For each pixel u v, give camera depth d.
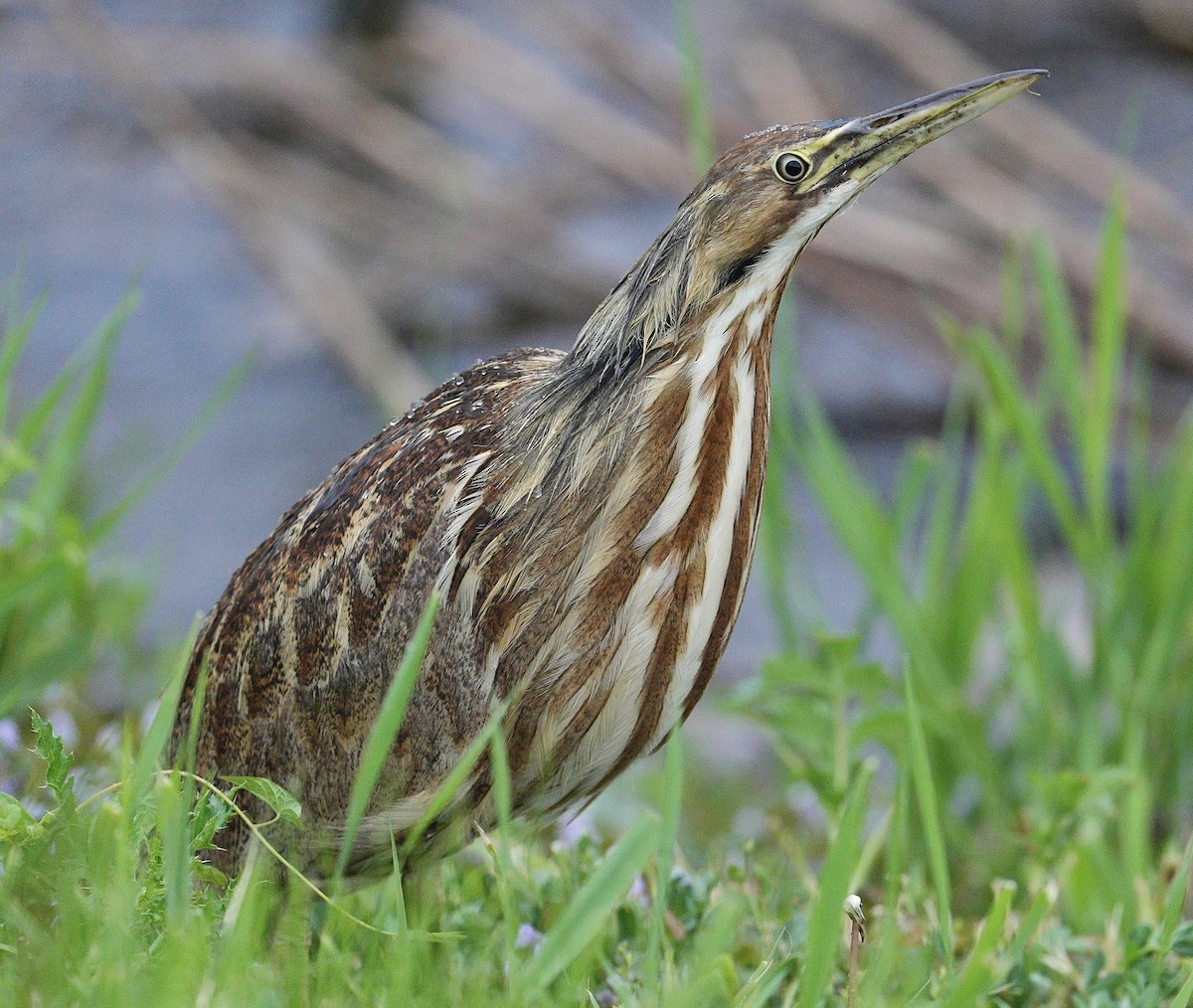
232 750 6.18
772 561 8.90
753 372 5.67
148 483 8.35
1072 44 22.16
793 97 16.95
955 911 7.89
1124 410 14.14
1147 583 8.83
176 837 4.52
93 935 4.57
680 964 5.71
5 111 20.58
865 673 7.11
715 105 17.11
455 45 17.56
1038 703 8.77
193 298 17.39
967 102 5.66
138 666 9.44
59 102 20.83
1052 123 15.92
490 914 5.94
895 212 15.72
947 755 8.59
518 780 5.76
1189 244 15.22
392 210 17.94
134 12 22.44
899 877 6.02
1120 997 5.58
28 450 7.98
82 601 8.55
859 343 17.17
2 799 4.87
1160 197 15.46
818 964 4.58
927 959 5.52
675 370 5.53
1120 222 8.39
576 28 17.64
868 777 4.80
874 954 5.23
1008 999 5.68
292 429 15.21
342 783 5.93
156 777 5.18
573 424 5.56
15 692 6.94
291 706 6.00
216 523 13.68
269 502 14.07
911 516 9.43
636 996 5.24
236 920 4.70
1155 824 8.83
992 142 16.27
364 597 5.81
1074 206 16.42
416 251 17.27
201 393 15.75
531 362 6.13
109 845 4.67
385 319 16.80
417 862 5.96
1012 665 9.19
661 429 5.52
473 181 17.92
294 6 22.97
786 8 22.52
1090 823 7.63
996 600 9.94
